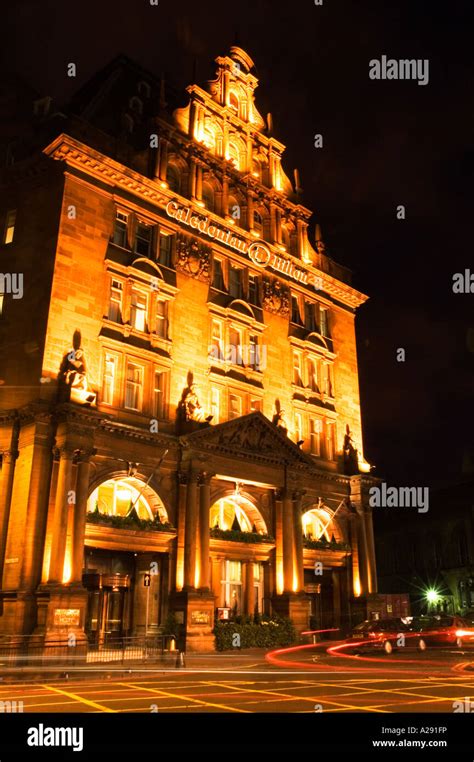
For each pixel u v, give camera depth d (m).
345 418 46.94
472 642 33.91
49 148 33.50
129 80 42.56
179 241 38.59
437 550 66.12
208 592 32.69
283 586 37.69
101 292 33.47
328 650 32.41
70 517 28.41
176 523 33.53
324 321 48.59
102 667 23.84
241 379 39.84
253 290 43.16
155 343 35.38
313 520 43.41
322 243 49.75
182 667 24.23
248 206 43.88
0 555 28.44
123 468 32.12
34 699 15.29
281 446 39.38
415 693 15.70
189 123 41.69
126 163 36.97
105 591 32.03
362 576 42.84
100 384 32.12
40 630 26.55
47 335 30.44
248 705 13.99
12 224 34.62
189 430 34.69
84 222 33.69
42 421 29.36
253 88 47.88
